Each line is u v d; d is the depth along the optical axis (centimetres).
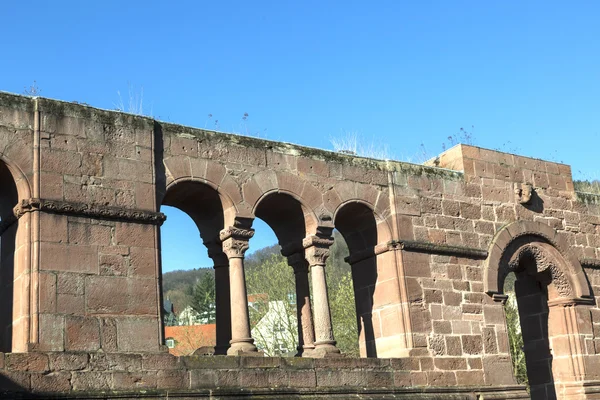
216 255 2038
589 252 2652
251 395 1753
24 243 1634
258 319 4819
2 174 1703
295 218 2141
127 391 1603
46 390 1527
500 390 2208
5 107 1673
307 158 2106
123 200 1767
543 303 2594
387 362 2020
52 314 1598
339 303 4562
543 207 2577
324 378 1892
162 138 1883
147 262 1761
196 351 2088
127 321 1691
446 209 2317
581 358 2483
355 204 2162
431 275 2208
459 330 2202
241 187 1967
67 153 1719
